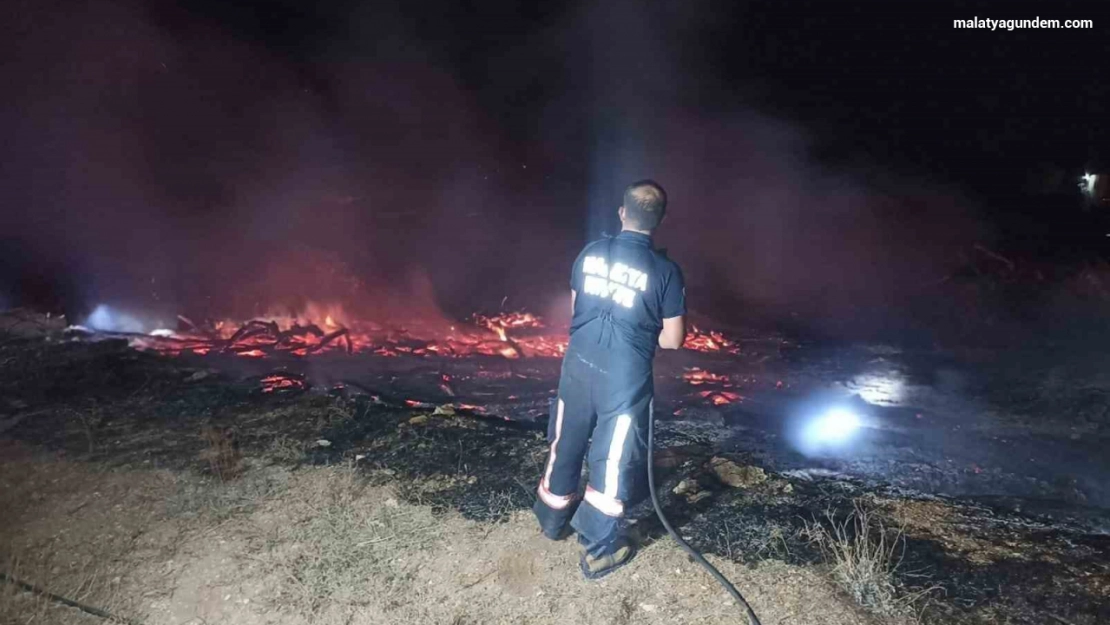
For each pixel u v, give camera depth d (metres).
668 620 3.06
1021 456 5.58
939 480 5.00
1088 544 3.63
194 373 6.50
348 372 7.61
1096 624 3.01
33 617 3.09
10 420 5.11
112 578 3.35
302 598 3.19
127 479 4.22
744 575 3.34
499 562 3.43
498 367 8.22
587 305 3.27
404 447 4.73
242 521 3.77
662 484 4.30
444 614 3.10
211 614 3.14
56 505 3.94
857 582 3.23
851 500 4.14
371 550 3.51
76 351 6.98
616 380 3.19
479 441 4.86
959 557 3.51
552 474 3.44
